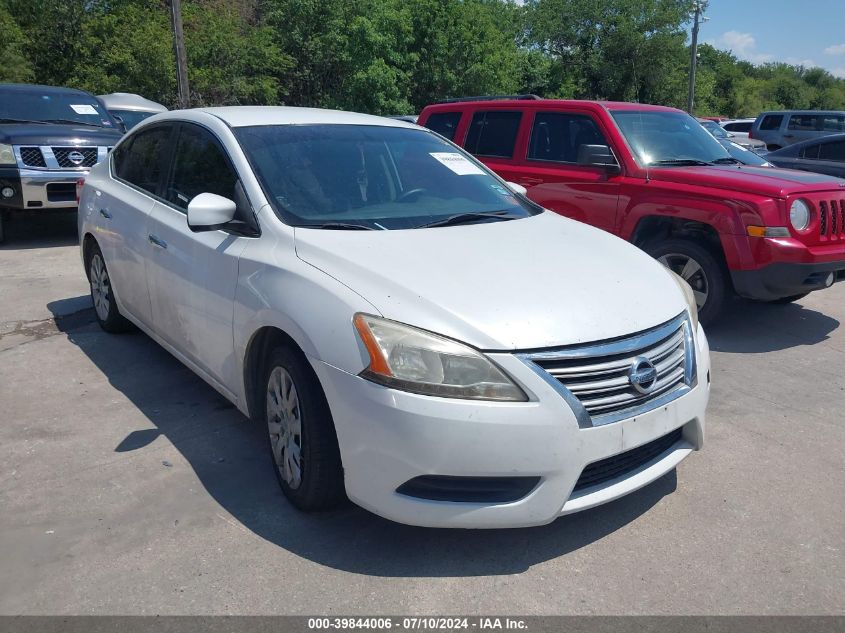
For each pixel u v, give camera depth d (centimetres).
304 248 328
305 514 326
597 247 364
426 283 295
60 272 784
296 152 394
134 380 482
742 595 276
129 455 380
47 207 908
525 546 306
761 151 1894
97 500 336
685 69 4062
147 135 503
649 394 295
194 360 411
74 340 562
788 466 381
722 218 563
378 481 278
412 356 271
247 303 338
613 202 629
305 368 306
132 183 500
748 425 433
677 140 675
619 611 266
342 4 3203
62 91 1066
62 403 445
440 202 402
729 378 512
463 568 290
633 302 308
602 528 321
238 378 359
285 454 328
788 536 316
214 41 2720
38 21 2594
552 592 276
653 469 306
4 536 307
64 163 915
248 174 371
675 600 273
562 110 692
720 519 329
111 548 300
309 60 3234
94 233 537
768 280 555
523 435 266
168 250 418
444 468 267
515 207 423
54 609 264
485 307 283
